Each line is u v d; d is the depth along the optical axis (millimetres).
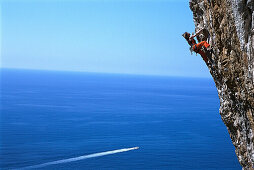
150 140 118812
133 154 97375
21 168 79375
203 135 130125
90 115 180375
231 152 102375
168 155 97250
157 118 177125
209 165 87188
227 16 10781
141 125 152375
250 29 9680
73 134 125875
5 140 109688
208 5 12570
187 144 112562
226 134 134000
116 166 84500
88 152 98688
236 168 84875
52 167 81000
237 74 11453
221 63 12359
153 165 86562
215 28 12031
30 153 94125
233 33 10750
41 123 147750
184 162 89562
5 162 83750
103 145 109000
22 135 119875
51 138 116688
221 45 12078
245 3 9578
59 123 150125
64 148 102562
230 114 13875
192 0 14664
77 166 82750
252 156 12281
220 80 13883
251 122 11805
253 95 10523
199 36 14516
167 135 129000
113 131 135375
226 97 13727
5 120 150125
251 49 9719
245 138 12812
